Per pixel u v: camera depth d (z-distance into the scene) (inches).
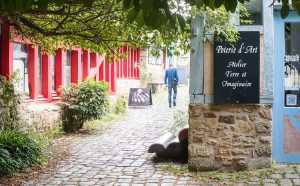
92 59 624.7
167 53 305.3
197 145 306.2
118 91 741.9
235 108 302.2
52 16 307.6
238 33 296.4
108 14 268.2
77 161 342.3
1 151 301.9
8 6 111.7
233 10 113.3
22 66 441.1
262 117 300.5
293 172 292.2
